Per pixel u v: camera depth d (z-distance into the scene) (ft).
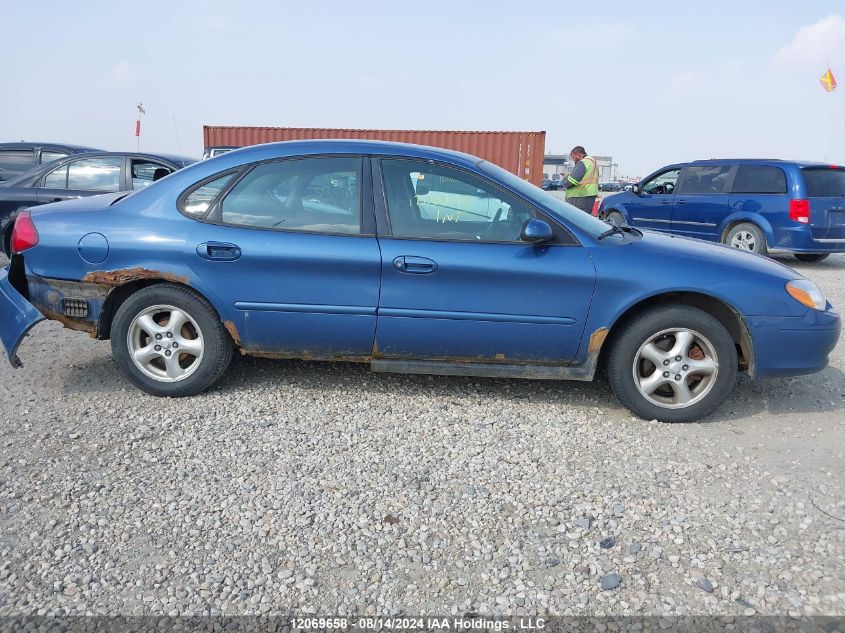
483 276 12.21
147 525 8.87
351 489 9.89
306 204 12.71
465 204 12.63
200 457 10.76
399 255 12.26
